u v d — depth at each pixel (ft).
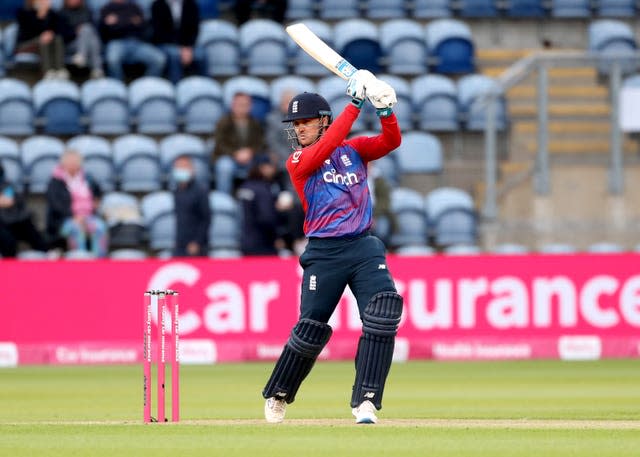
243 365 180.86
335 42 240.94
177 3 233.14
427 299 185.88
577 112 218.38
